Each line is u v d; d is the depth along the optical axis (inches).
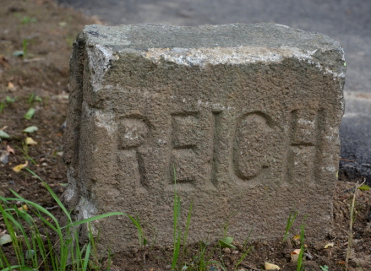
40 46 76.9
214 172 42.4
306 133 42.5
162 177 41.8
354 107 64.9
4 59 69.8
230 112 41.3
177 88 40.4
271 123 42.1
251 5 104.1
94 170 40.8
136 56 39.6
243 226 43.6
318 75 41.6
